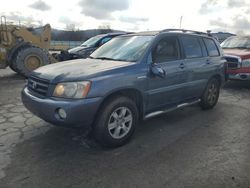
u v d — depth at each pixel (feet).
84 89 12.32
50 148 13.52
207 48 20.20
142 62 14.74
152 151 13.48
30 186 10.35
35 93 13.71
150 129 16.48
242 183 10.78
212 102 21.12
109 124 13.30
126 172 11.47
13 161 12.15
